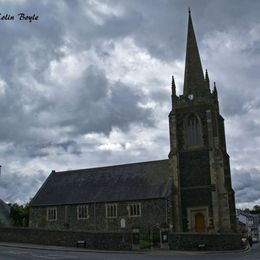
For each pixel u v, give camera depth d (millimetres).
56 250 41844
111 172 76625
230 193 67375
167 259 33875
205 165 66375
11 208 92125
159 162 73688
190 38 73812
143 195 67375
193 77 70750
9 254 35281
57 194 76938
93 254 37656
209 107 68125
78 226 71188
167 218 64188
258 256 39250
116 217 68375
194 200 65875
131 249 45562
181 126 69312
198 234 48312
